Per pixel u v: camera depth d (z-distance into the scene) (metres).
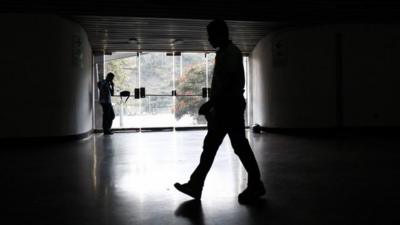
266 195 3.06
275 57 9.51
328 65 8.83
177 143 7.32
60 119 7.61
